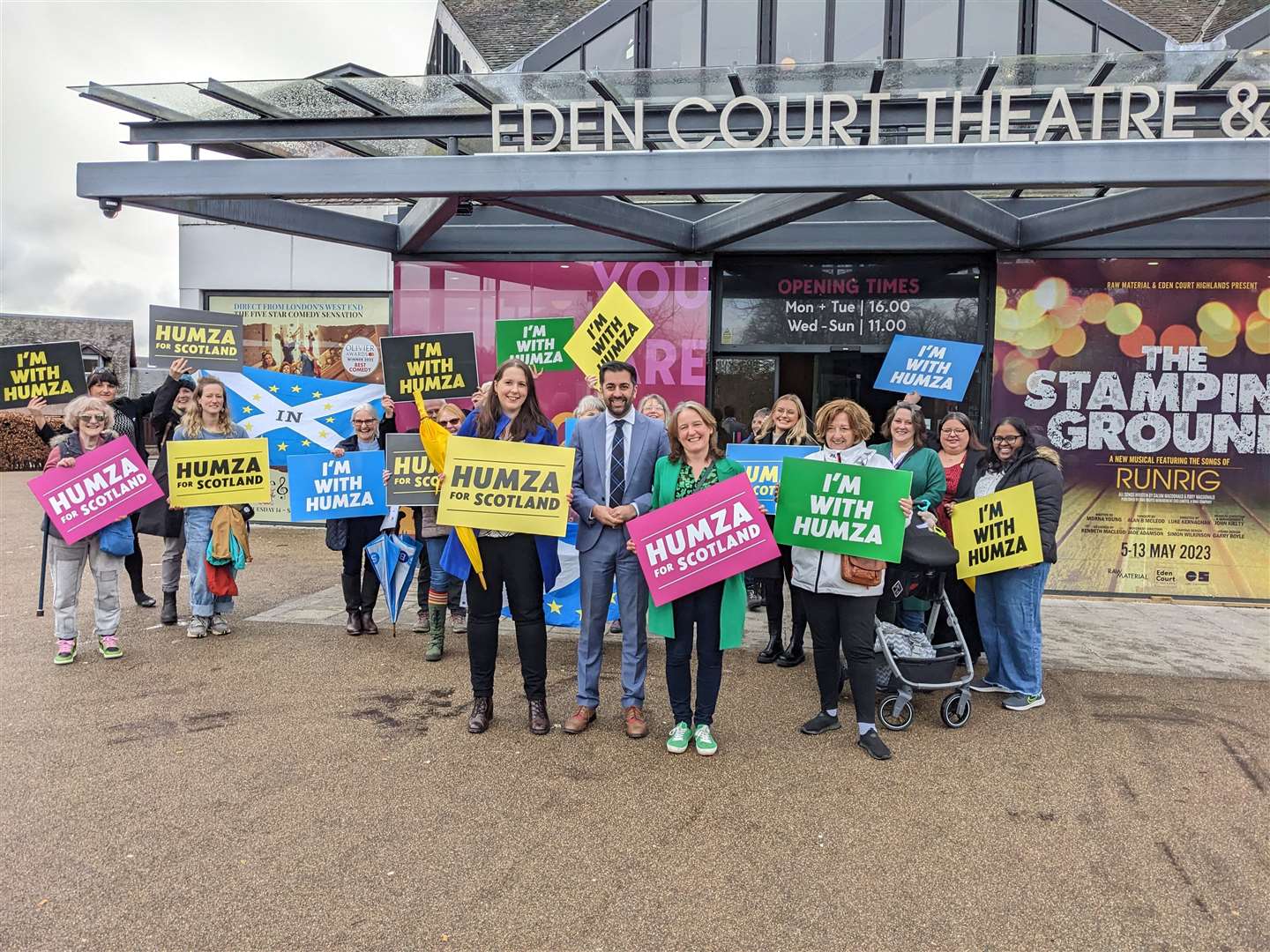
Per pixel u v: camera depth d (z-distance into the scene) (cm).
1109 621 719
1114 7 855
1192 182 482
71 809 356
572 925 282
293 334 1155
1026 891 306
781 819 358
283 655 573
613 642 625
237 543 598
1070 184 491
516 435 442
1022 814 366
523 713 475
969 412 866
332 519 610
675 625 420
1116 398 815
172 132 623
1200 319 798
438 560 554
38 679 518
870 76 535
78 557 548
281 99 584
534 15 1272
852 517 418
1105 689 530
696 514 413
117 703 479
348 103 594
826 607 440
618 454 438
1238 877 318
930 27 897
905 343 666
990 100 521
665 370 909
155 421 659
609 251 909
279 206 738
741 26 932
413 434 555
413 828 345
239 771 395
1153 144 483
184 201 651
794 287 896
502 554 439
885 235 847
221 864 317
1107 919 290
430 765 405
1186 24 982
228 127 613
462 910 290
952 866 323
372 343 1144
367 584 636
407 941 272
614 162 529
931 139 520
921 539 469
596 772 400
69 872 309
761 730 457
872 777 400
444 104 586
